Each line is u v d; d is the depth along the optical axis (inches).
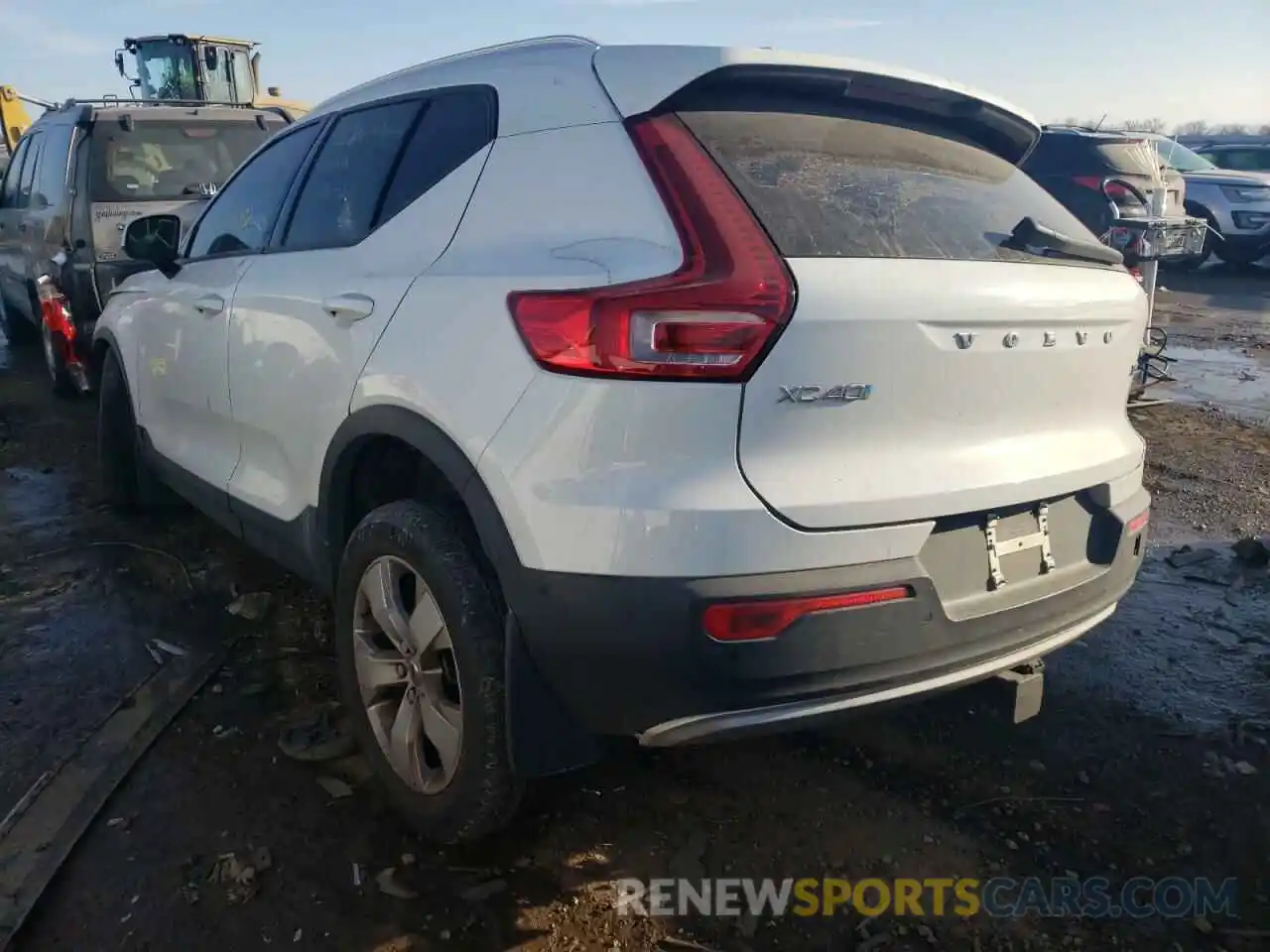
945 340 87.6
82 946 90.5
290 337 122.3
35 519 195.3
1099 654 145.6
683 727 85.7
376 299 106.7
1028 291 93.7
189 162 298.4
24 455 237.9
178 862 100.8
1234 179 593.0
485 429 89.8
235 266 143.2
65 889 96.9
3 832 103.3
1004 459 93.4
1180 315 464.1
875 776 117.0
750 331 80.0
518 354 88.0
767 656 81.3
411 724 102.7
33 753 117.7
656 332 80.5
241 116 311.6
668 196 86.5
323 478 115.8
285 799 110.7
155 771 115.3
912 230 93.3
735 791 113.7
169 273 165.6
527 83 104.0
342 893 97.2
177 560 174.7
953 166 107.4
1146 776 117.6
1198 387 319.3
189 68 473.4
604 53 98.3
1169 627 153.9
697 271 81.7
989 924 95.7
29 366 343.9
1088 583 103.1
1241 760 120.6
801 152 94.6
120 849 102.4
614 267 84.9
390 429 101.7
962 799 113.3
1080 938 94.3
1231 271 627.5
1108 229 282.2
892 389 85.4
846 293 82.7
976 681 96.0
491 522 89.3
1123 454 108.0
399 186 116.0
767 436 81.5
